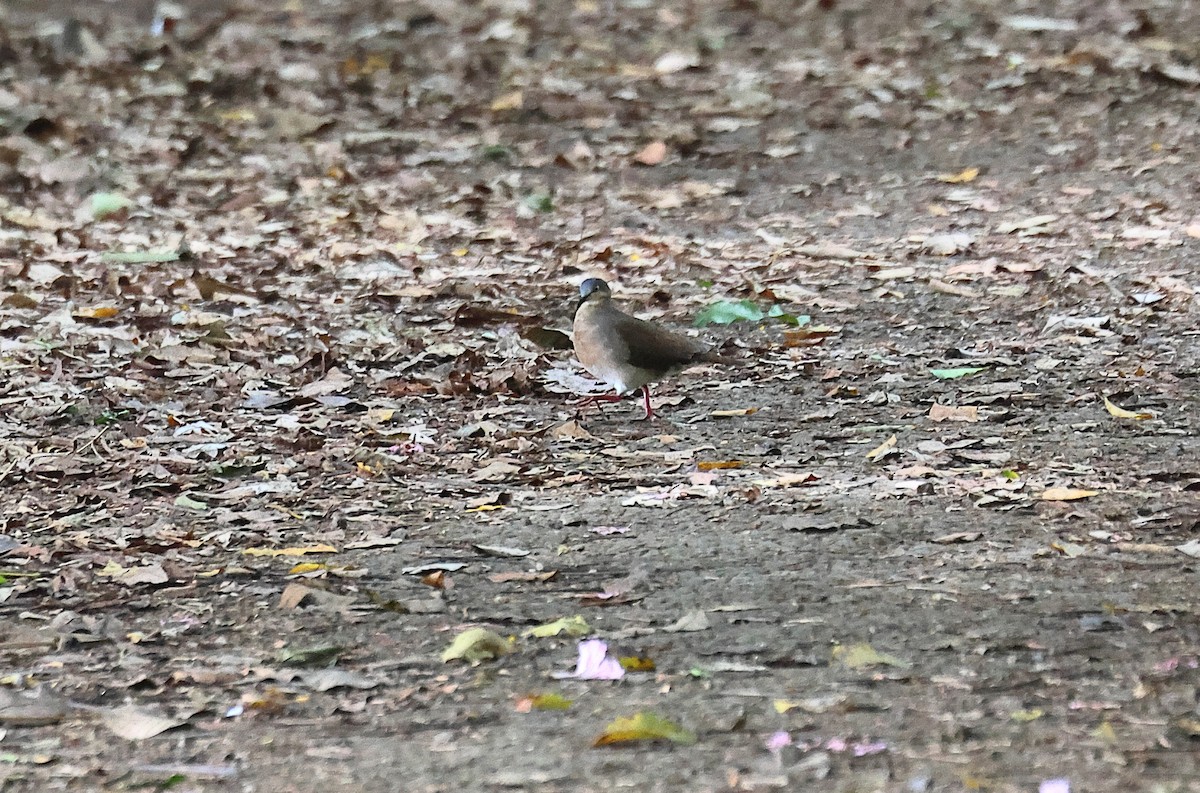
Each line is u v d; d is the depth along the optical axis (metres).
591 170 21.78
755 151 22.41
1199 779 6.68
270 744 7.21
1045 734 7.12
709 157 22.17
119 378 13.59
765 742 7.10
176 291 16.52
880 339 14.98
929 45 27.33
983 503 10.39
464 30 28.73
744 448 11.87
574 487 11.01
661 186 21.08
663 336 12.55
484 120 23.89
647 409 12.66
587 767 6.89
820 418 12.59
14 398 13.04
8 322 15.22
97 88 24.69
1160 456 11.37
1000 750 6.97
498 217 19.81
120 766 7.02
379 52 27.06
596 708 7.51
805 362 14.22
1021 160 21.83
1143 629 8.30
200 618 8.73
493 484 11.12
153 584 9.23
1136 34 27.48
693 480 11.03
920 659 7.98
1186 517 10.02
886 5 29.95
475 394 13.39
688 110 24.23
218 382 13.59
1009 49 27.00
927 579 9.07
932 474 11.07
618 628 8.47
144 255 17.80
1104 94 24.39
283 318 15.54
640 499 10.69
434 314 15.83
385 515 10.48
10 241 18.41
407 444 12.05
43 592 9.14
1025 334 15.02
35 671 8.05
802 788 6.65
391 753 7.08
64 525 10.27
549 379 13.69
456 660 8.09
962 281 16.91
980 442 11.80
